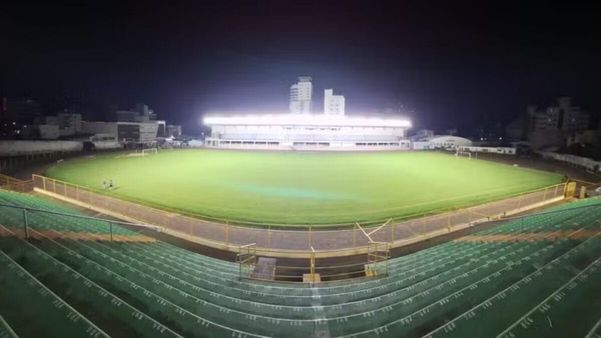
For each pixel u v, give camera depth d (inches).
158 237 725.3
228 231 755.4
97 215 869.2
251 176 1417.3
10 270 290.8
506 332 210.7
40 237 451.8
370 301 346.0
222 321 295.7
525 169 1722.4
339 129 2979.8
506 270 348.5
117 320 253.9
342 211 914.7
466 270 403.9
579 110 4207.7
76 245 461.7
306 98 4025.6
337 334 278.7
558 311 227.6
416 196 1087.0
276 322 293.7
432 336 233.5
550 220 664.4
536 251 404.8
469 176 1481.3
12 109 4379.9
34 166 1667.1
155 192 1101.7
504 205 991.0
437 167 1758.1
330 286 432.5
